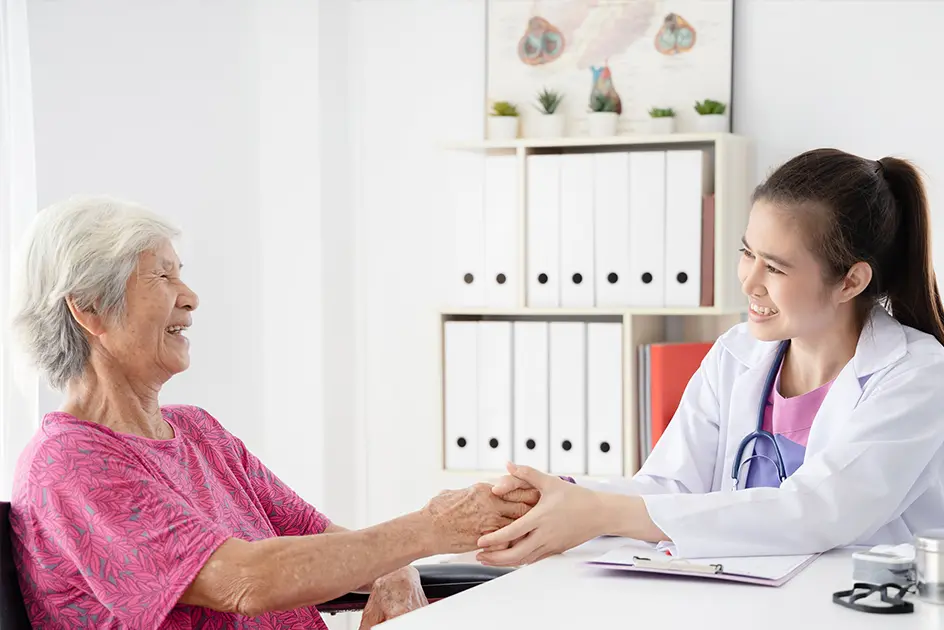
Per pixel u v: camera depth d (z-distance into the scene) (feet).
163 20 11.03
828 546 4.77
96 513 4.84
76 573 4.92
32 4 10.03
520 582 4.22
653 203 10.00
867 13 10.12
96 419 5.40
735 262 10.21
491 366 10.61
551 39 11.13
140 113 10.90
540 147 10.78
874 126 10.14
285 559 4.81
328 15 11.60
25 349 5.42
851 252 5.19
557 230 10.34
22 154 9.08
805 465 4.98
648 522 4.80
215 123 11.48
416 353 11.85
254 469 6.42
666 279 9.99
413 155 11.79
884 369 5.22
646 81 10.80
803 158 5.35
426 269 11.78
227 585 4.73
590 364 10.23
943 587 3.73
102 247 5.31
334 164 11.77
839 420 5.27
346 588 4.93
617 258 10.14
